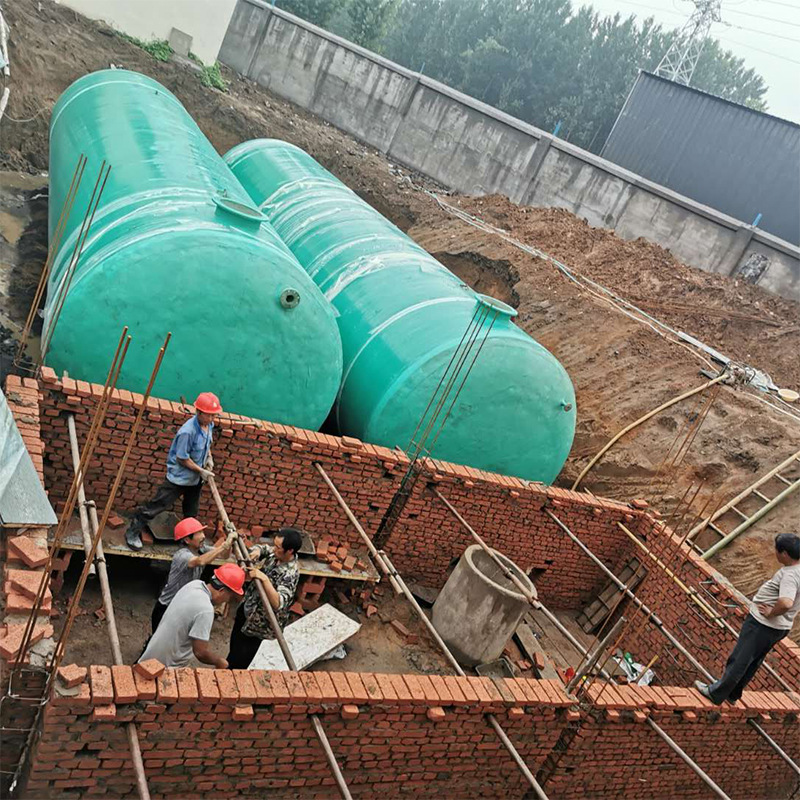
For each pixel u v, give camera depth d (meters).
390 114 29.59
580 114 49.81
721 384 13.55
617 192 25.16
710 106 27.14
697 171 27.38
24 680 4.26
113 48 21.53
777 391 14.16
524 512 9.29
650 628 9.48
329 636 7.42
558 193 26.44
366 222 12.45
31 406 6.39
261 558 5.98
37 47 18.95
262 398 8.52
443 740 5.53
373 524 8.62
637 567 9.98
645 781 6.82
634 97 28.69
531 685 5.88
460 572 8.05
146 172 9.57
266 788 5.06
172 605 5.02
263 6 31.39
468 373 8.74
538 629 9.52
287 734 4.84
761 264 22.48
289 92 31.45
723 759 7.15
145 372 7.89
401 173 26.64
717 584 8.98
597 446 13.02
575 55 50.59
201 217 8.12
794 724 7.29
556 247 19.23
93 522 5.89
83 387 6.83
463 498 8.86
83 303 7.43
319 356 8.52
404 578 9.11
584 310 15.66
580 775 6.37
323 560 8.16
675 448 12.45
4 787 4.40
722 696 6.55
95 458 7.11
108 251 7.61
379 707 5.05
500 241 18.52
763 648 6.44
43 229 14.54
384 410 9.06
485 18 53.78
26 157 17.62
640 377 13.92
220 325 7.92
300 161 15.05
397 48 56.31
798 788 8.02
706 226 23.55
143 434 7.12
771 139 26.02
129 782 4.52
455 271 18.53
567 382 9.75
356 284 10.68
